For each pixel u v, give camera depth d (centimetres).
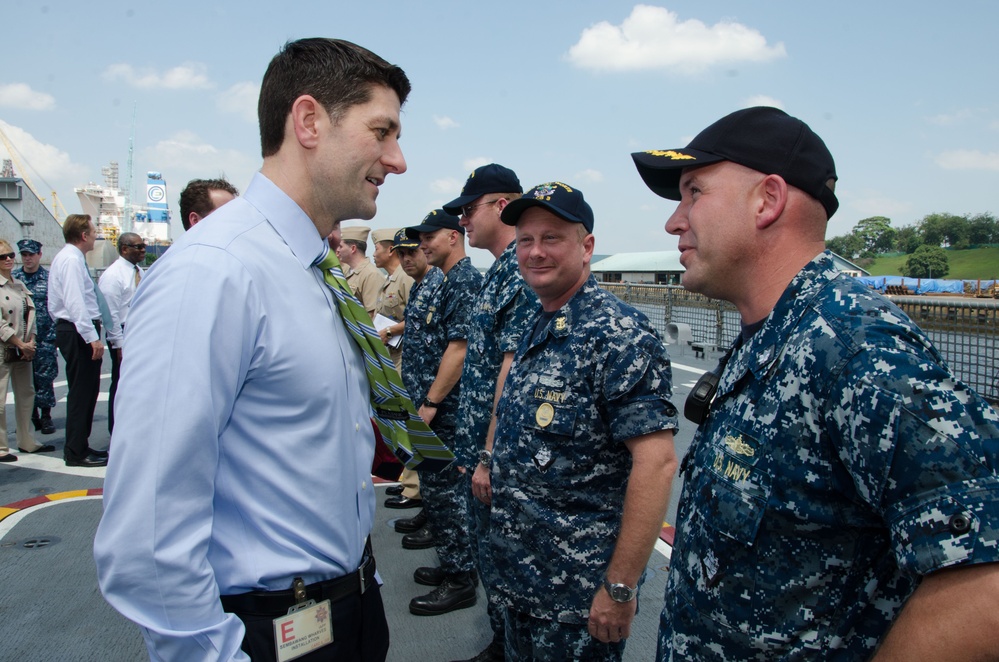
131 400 108
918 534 84
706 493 112
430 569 350
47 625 299
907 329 94
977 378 559
